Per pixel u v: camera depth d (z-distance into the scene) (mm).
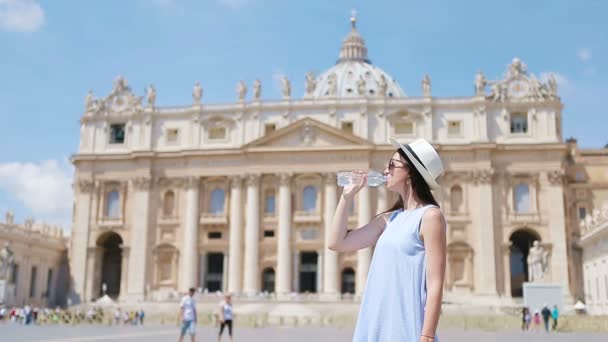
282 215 86375
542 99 87000
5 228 76438
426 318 5074
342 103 89125
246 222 87562
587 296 78938
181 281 87938
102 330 45719
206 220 88438
